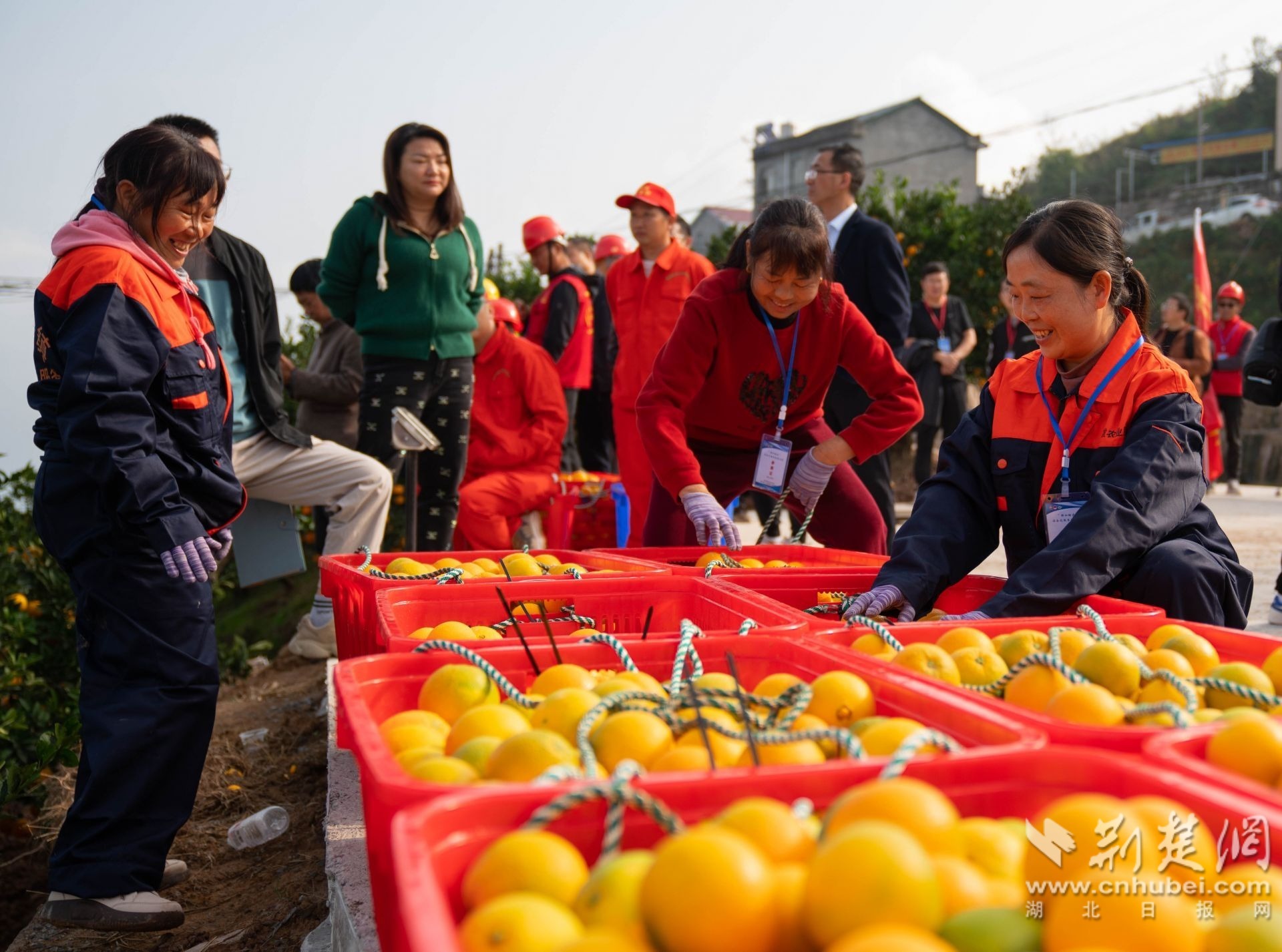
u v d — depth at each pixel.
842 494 4.38
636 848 1.19
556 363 8.85
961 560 2.99
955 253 15.53
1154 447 2.74
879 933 0.88
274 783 4.09
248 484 4.70
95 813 2.82
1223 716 1.73
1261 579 6.54
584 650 2.08
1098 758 1.24
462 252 5.63
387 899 1.35
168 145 2.89
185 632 2.91
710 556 3.68
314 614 5.80
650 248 6.98
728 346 4.00
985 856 1.09
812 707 1.74
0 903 3.83
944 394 10.81
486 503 6.32
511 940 0.94
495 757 1.45
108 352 2.73
